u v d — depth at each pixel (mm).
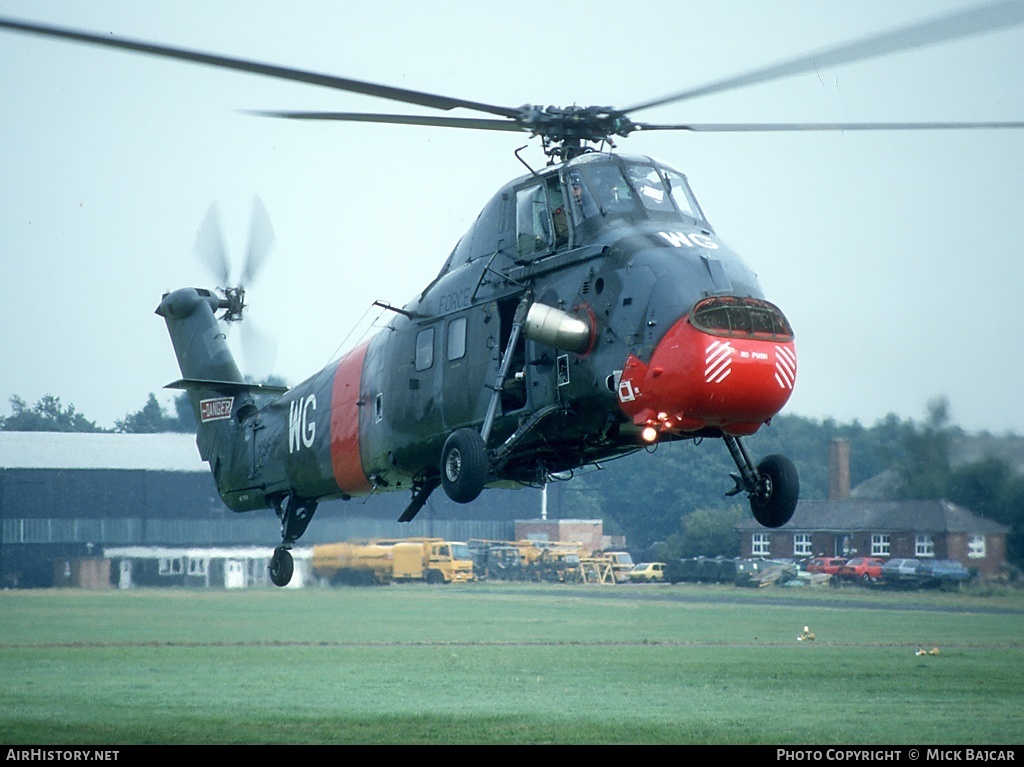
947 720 70125
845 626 143500
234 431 89812
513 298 62094
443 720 68125
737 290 54906
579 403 57594
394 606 164875
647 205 59188
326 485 78625
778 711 73562
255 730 64250
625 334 55062
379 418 71312
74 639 117875
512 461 63188
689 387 53000
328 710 72438
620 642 120000
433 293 67625
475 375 63125
